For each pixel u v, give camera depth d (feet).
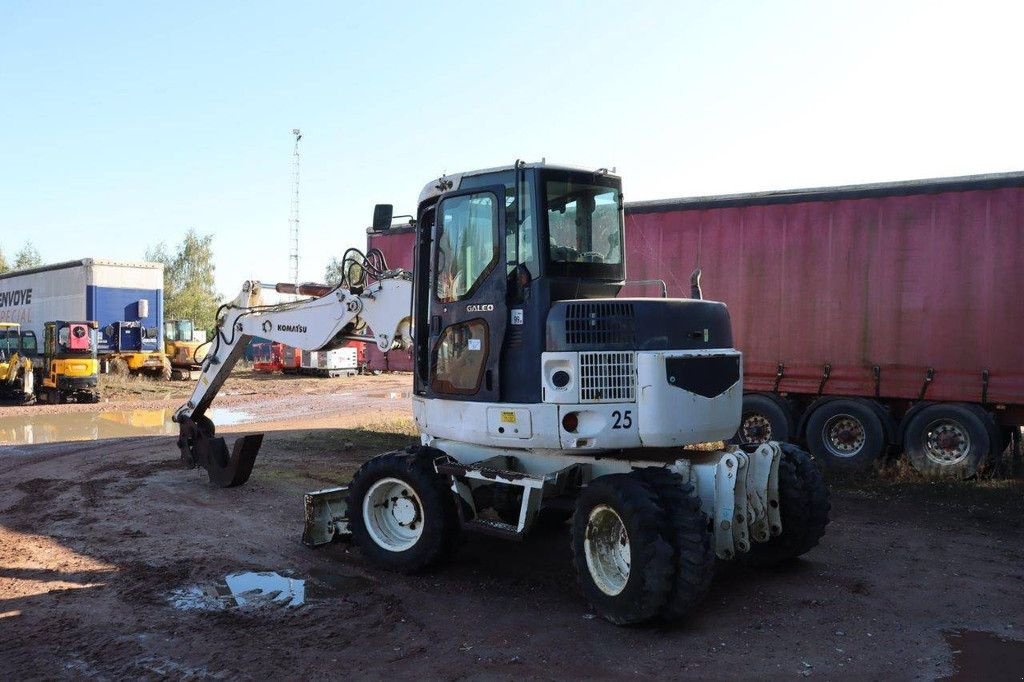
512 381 20.07
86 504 30.07
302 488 33.19
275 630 17.90
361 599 19.97
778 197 39.04
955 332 34.96
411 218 24.03
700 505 18.28
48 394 75.15
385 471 22.35
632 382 18.88
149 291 96.73
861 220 37.17
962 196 34.91
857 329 37.19
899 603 19.66
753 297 39.73
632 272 42.86
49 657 16.31
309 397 80.89
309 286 31.73
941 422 35.19
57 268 96.68
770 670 15.80
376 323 27.22
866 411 36.42
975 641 17.26
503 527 20.48
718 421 19.48
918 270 35.83
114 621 18.33
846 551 24.23
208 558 23.17
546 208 19.94
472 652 16.76
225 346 33.04
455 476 21.35
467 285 21.22
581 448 19.02
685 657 16.46
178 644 17.06
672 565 17.11
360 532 22.80
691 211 41.39
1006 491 32.30
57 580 21.17
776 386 39.19
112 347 93.04
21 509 29.40
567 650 16.87
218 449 33.53
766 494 20.84
